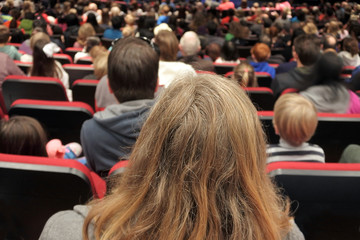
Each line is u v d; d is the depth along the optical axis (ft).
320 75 11.56
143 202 2.60
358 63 23.53
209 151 2.40
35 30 25.55
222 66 18.44
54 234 3.12
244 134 2.46
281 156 7.59
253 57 19.75
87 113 9.37
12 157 5.58
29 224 6.06
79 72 15.98
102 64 13.57
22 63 16.98
